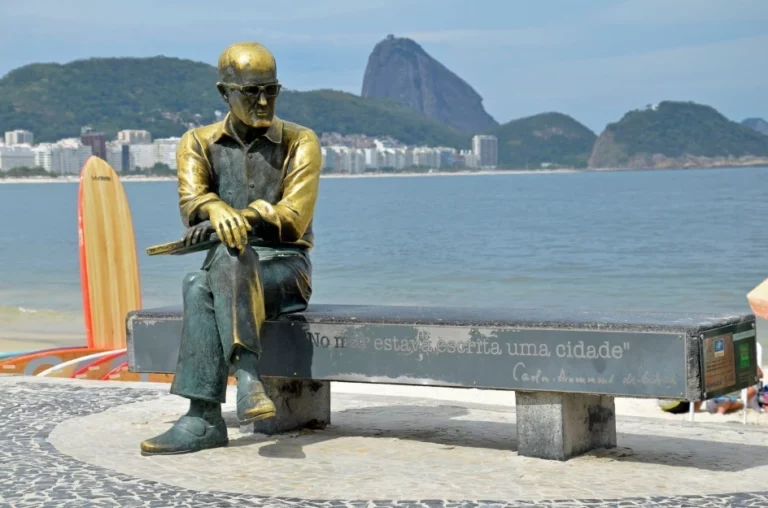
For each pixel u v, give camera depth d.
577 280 31.36
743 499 4.90
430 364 5.64
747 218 57.75
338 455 5.87
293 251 6.18
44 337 21.75
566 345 5.31
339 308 6.37
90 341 12.48
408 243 45.69
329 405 6.76
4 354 11.25
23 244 48.53
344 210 78.81
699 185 126.88
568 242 44.69
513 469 5.49
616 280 31.09
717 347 5.15
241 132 6.17
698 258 36.69
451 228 55.25
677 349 5.04
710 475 5.36
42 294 29.80
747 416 10.06
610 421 6.02
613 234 48.31
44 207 92.12
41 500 4.99
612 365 5.20
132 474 5.45
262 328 6.07
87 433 6.51
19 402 7.66
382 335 5.76
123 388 8.33
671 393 5.07
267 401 5.52
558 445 5.64
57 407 7.45
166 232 56.03
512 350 5.44
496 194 112.12
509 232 51.38
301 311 6.17
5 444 6.21
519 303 27.16
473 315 5.79
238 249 5.66
